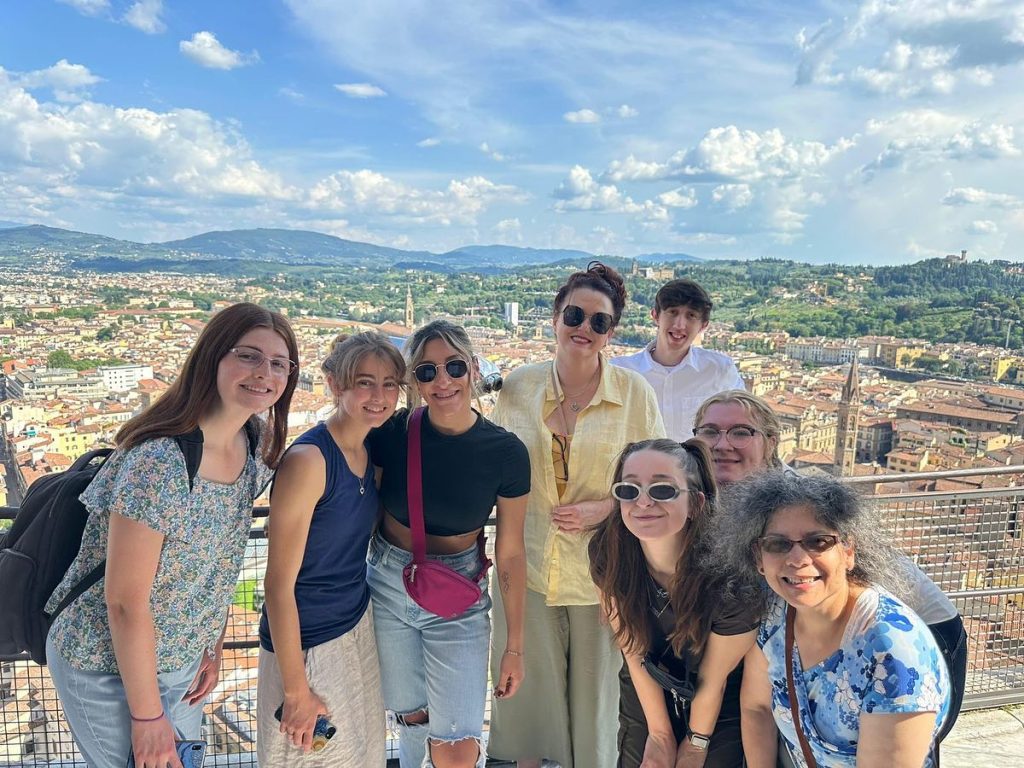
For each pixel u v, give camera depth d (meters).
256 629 2.61
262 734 1.99
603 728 2.57
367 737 2.13
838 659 1.49
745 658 1.88
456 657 2.15
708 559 1.81
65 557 1.70
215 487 1.71
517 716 2.62
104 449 1.91
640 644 2.01
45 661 1.74
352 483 1.93
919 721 1.37
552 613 2.54
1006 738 2.83
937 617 1.84
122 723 1.67
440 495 2.08
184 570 1.68
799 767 1.65
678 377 3.55
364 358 1.87
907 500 3.01
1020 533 3.08
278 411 1.85
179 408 1.65
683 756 2.02
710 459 1.99
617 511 2.04
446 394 2.02
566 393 2.55
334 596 1.96
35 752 2.50
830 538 1.49
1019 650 3.13
